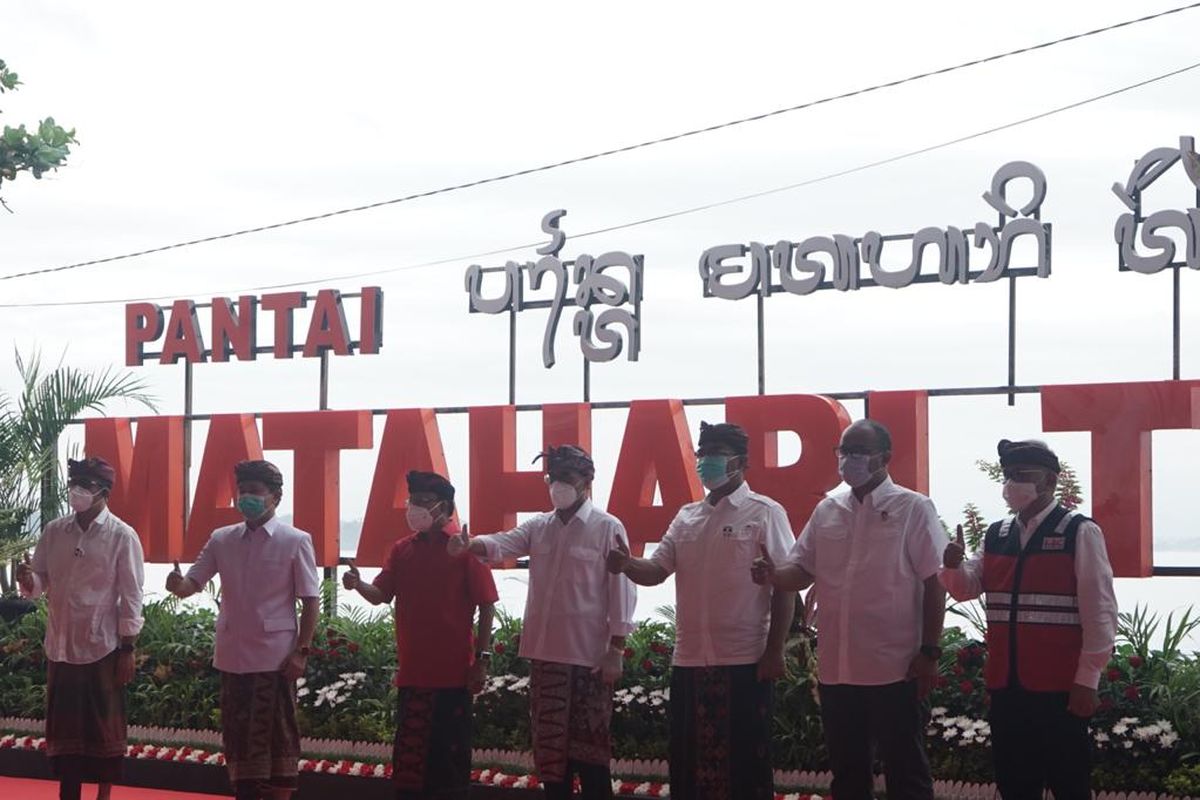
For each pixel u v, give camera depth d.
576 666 8.27
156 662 11.91
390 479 12.98
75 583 9.29
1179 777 8.25
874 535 7.28
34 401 14.15
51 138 11.37
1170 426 10.15
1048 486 7.07
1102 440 10.34
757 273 11.77
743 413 11.54
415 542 8.46
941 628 7.20
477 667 8.34
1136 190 10.55
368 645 11.37
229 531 9.02
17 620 12.85
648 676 9.96
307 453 13.32
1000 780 7.06
